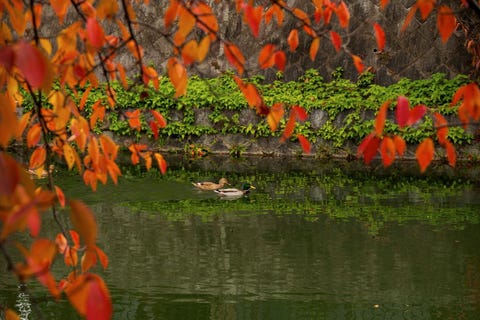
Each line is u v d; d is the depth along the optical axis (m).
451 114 16.56
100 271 9.25
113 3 2.74
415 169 15.84
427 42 17.50
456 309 8.00
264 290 8.62
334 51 18.02
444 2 17.11
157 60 18.80
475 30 16.66
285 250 10.16
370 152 2.59
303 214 12.06
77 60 2.98
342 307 8.05
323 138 17.36
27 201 1.68
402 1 17.59
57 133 3.27
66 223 11.29
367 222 11.52
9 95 2.99
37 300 3.21
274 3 3.16
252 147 17.80
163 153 18.00
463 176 15.00
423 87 17.23
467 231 10.86
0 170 1.55
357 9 17.83
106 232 11.01
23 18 2.49
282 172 15.73
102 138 3.33
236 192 13.36
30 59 1.65
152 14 18.69
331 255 9.90
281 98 17.66
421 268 9.31
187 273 9.23
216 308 8.03
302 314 7.87
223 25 18.59
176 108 18.06
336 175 15.31
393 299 8.28
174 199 13.10
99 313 1.62
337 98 17.41
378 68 17.80
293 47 3.11
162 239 10.67
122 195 13.23
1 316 3.19
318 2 3.17
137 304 8.14
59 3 2.76
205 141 18.02
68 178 14.14
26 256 1.76
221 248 10.27
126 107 18.09
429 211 12.10
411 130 16.70
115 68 3.29
